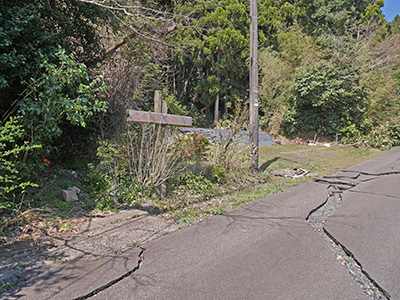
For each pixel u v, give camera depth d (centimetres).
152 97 844
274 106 1612
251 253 283
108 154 533
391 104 1523
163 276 238
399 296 216
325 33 1878
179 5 679
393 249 294
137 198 460
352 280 236
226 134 706
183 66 1653
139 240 316
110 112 641
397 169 741
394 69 1731
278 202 472
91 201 435
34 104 376
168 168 497
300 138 1498
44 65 389
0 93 421
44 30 472
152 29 648
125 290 218
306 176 697
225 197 510
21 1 446
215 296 211
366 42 1656
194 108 1705
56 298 204
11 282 224
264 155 1019
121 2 578
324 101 1355
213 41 1488
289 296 212
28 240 311
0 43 375
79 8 540
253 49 704
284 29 1830
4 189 333
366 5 2472
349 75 1348
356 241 313
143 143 508
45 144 440
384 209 431
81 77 436
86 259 267
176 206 449
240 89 1861
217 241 313
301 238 322
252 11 702
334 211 432
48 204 396
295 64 1634
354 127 1333
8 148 394
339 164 866
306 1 2050
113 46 680
